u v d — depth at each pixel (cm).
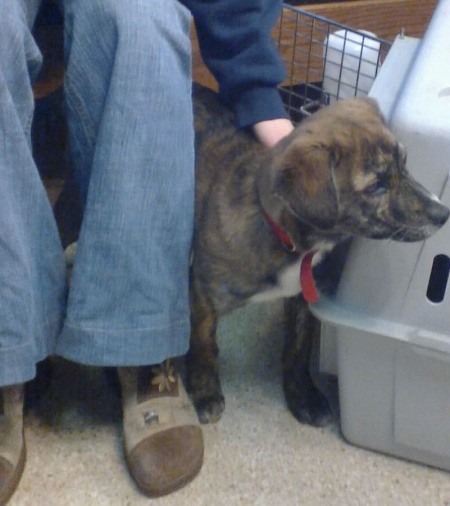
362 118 119
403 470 135
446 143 112
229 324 165
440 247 114
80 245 120
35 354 121
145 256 120
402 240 115
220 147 140
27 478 130
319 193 112
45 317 125
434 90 115
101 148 116
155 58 116
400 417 130
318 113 123
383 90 131
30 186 116
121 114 115
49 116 192
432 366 121
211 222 131
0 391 128
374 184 115
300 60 207
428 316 119
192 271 135
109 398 146
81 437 138
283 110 143
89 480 130
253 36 138
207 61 144
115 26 116
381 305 121
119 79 115
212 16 138
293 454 137
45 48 151
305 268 125
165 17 119
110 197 117
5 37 110
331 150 114
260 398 148
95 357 124
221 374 153
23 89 115
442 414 126
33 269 119
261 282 130
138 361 126
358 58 175
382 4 210
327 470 134
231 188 131
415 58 125
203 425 142
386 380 127
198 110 149
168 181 119
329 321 123
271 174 119
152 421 132
